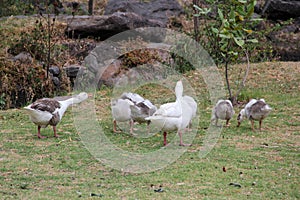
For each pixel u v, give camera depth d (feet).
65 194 23.20
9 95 47.65
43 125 33.32
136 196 22.90
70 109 42.27
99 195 23.04
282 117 39.17
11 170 26.81
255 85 48.32
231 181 25.09
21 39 54.39
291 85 47.91
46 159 28.86
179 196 22.89
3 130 36.01
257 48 63.52
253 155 29.55
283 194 23.34
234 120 38.86
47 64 50.57
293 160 28.66
